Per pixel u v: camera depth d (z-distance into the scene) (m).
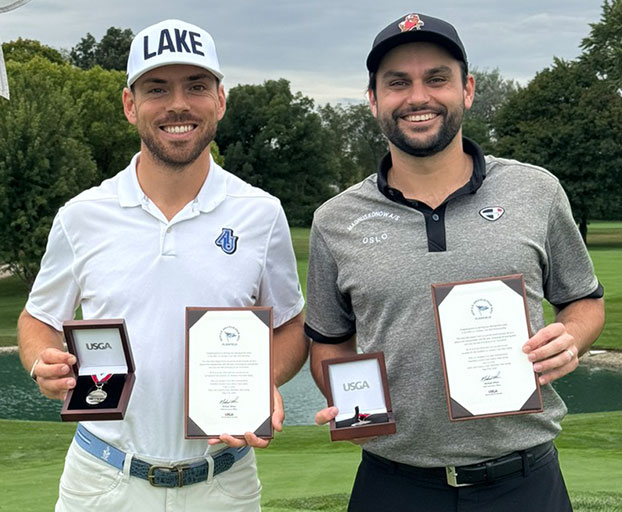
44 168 29.44
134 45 3.09
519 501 2.96
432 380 2.94
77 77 42.09
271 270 3.28
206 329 2.91
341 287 3.19
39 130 29.77
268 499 6.00
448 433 2.94
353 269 3.10
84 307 3.13
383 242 3.06
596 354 18.47
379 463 3.12
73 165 30.44
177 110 2.99
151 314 3.01
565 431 9.78
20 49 53.25
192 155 3.03
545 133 48.41
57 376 2.80
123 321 2.78
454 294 2.84
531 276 2.98
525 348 2.76
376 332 3.06
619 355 18.31
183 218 3.07
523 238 2.96
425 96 3.03
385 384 2.88
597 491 5.93
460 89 3.10
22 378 17.42
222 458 3.03
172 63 2.98
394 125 3.08
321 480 6.86
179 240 3.06
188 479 2.98
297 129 58.81
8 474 7.73
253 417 2.85
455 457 2.95
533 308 2.97
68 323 2.79
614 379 16.30
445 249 2.97
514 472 2.96
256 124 59.81
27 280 30.50
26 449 9.84
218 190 3.15
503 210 3.00
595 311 3.19
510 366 2.79
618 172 47.88
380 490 3.11
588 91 48.72
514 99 52.16
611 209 48.97
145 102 3.04
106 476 3.02
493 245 2.95
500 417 2.92
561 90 49.66
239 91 60.09
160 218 3.07
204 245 3.08
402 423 2.99
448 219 3.01
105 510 3.03
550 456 3.05
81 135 35.06
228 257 3.10
